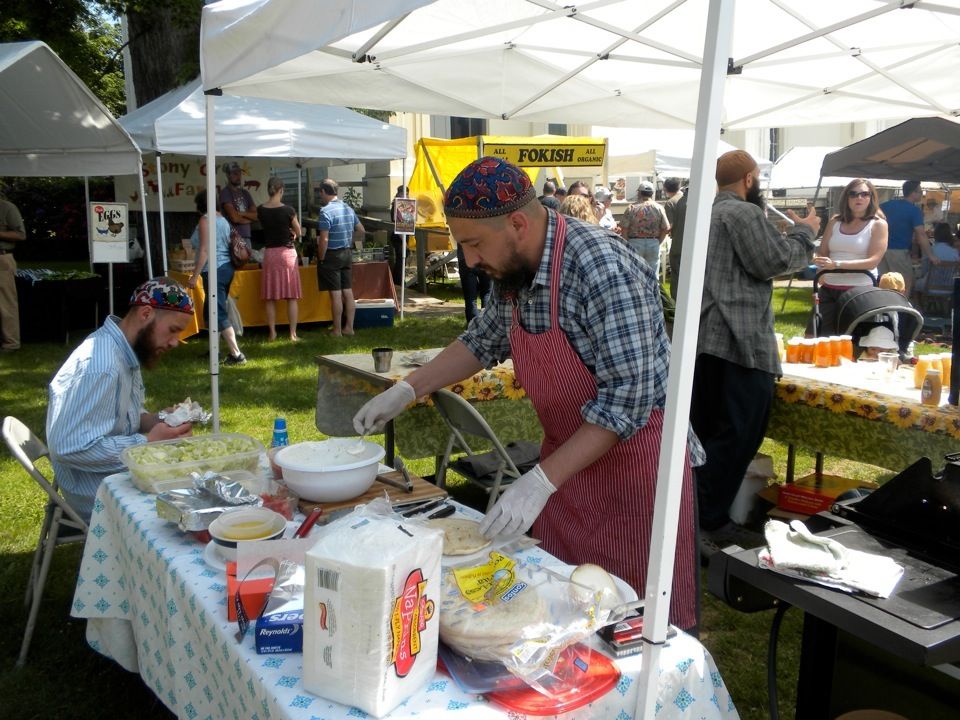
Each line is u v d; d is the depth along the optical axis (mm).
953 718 1541
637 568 1928
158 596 1870
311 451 2152
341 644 1208
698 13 3221
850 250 5230
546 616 1393
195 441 2465
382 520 1327
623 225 10062
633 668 1375
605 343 1754
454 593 1445
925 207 10367
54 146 7066
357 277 10047
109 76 21609
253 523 1836
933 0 2736
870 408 3215
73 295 8852
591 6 2971
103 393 2582
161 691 1938
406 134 8852
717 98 1265
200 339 8914
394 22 2887
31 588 3174
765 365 3531
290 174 16344
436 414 3477
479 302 11586
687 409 1311
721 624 3217
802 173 13039
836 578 1491
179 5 9336
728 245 3508
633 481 1899
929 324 8352
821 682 1781
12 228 8125
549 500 2107
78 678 2801
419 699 1261
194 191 10219
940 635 1319
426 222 11469
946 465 1616
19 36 9961
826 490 3957
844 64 3756
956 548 1595
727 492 3732
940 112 4113
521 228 1767
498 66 3896
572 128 15492
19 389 6715
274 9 2324
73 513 2814
